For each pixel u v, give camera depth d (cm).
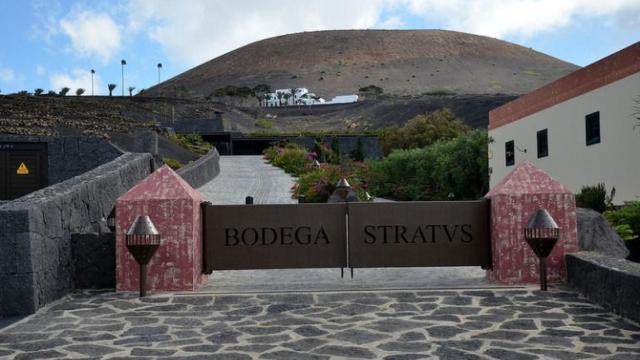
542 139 2227
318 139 5191
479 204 838
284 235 837
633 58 1623
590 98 1856
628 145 1655
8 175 1716
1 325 629
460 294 738
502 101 10631
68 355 522
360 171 2188
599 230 870
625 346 530
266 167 3288
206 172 2327
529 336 564
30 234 684
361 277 877
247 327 608
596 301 688
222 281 864
